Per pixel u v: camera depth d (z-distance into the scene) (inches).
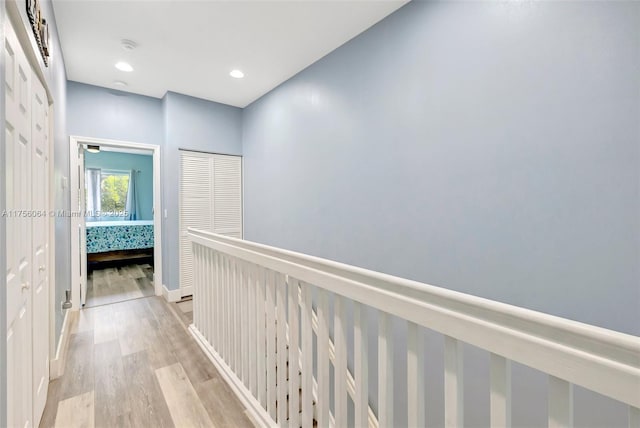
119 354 91.0
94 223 220.8
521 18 58.1
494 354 25.6
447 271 71.4
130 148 143.3
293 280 53.7
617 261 48.4
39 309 62.4
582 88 51.1
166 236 142.6
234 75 122.5
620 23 47.3
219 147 155.6
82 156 134.6
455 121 69.0
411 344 32.4
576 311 52.7
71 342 98.4
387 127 84.7
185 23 87.1
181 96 142.9
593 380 19.9
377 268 88.7
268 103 140.3
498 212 62.2
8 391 40.5
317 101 110.4
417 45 76.5
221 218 157.9
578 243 52.2
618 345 18.8
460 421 28.5
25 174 49.5
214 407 68.6
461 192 68.3
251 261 63.4
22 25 42.6
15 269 43.4
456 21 68.4
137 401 70.1
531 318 22.8
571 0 52.0
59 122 91.9
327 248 107.6
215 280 86.7
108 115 133.0
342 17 84.6
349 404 93.0
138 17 84.1
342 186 100.4
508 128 60.3
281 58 108.3
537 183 56.7
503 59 60.7
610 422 50.8
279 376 57.6
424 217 76.0
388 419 35.5
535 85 56.5
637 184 46.3
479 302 25.9
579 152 51.8
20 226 46.2
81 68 114.2
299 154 120.7
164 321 116.8
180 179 144.7
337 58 100.9
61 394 71.9
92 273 189.0
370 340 89.4
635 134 46.4
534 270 57.5
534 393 58.4
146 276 182.7
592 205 50.6
